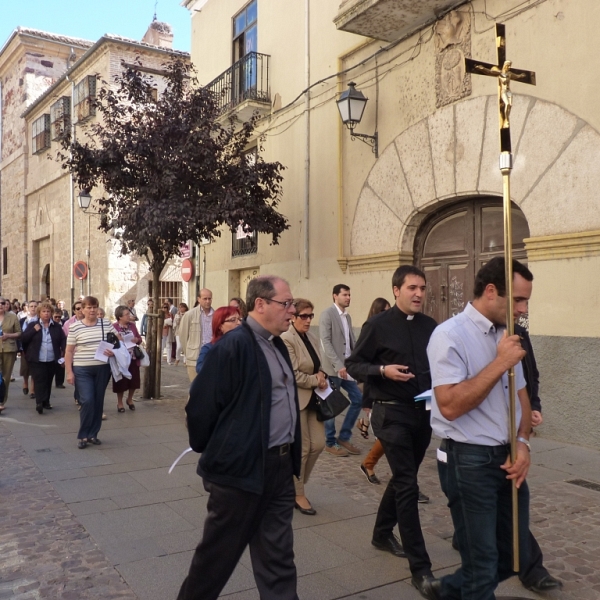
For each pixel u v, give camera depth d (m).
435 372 2.78
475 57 8.07
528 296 2.80
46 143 25.47
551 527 4.61
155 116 10.08
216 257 14.88
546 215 7.23
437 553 4.18
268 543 2.94
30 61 27.94
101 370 7.43
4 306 10.38
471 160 8.15
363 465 5.88
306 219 11.34
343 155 10.48
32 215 27.81
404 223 9.25
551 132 7.17
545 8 7.23
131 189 10.44
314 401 4.93
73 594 3.61
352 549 4.25
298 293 11.65
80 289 23.20
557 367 7.06
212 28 14.98
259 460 2.86
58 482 5.84
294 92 11.78
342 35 10.48
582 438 6.84
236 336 2.95
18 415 9.48
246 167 10.41
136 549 4.25
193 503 5.22
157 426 8.58
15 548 4.27
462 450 2.77
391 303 9.46
